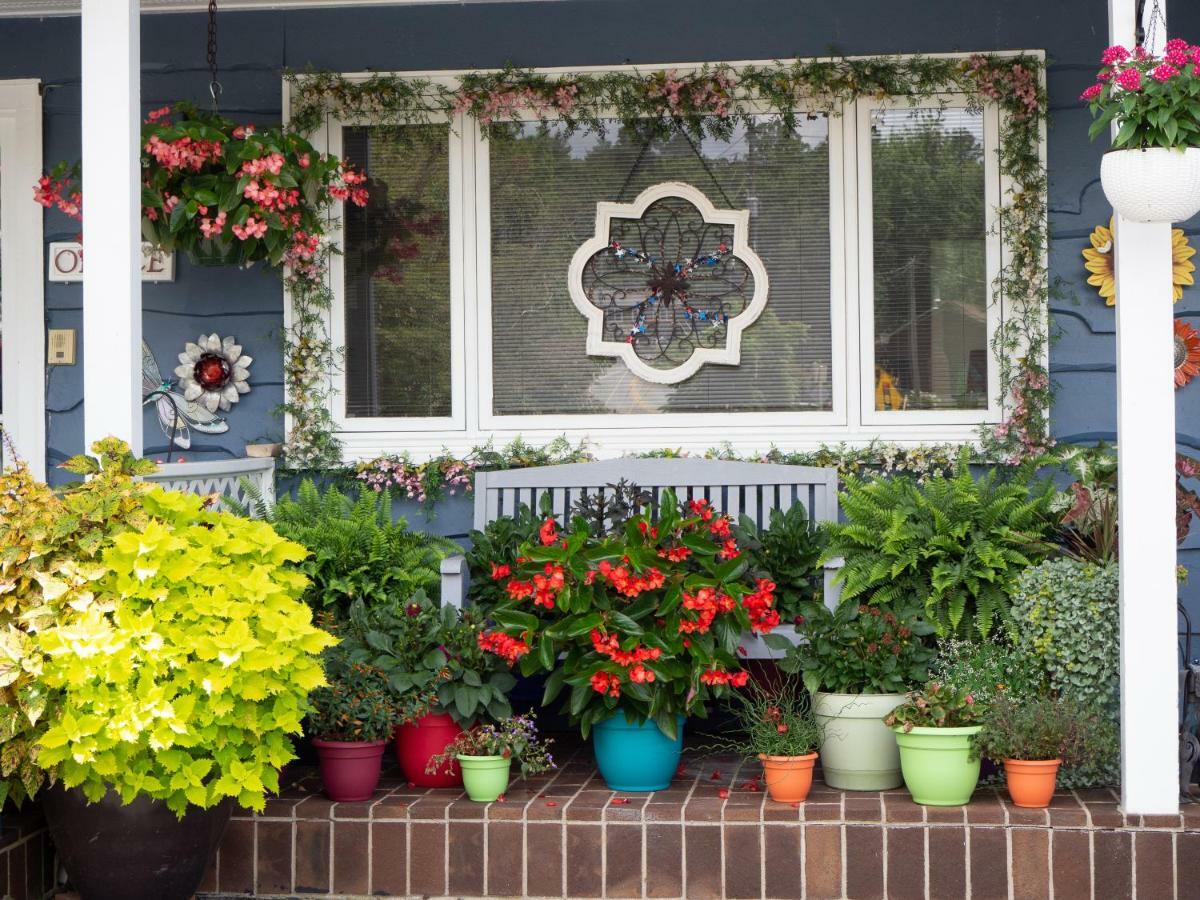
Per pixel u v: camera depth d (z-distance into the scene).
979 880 3.62
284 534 4.67
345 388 5.39
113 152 3.71
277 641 3.34
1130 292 3.66
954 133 5.19
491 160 5.34
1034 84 5.06
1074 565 4.17
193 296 5.35
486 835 3.76
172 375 5.36
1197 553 5.05
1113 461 4.61
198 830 3.44
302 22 5.33
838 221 5.21
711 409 5.28
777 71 5.16
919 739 3.71
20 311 5.38
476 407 5.33
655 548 4.04
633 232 5.31
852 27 5.17
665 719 3.92
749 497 5.02
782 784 3.79
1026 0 5.11
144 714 3.18
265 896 3.78
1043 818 3.62
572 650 4.05
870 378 5.21
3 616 3.33
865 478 5.16
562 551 3.93
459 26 5.29
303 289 5.31
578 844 3.73
